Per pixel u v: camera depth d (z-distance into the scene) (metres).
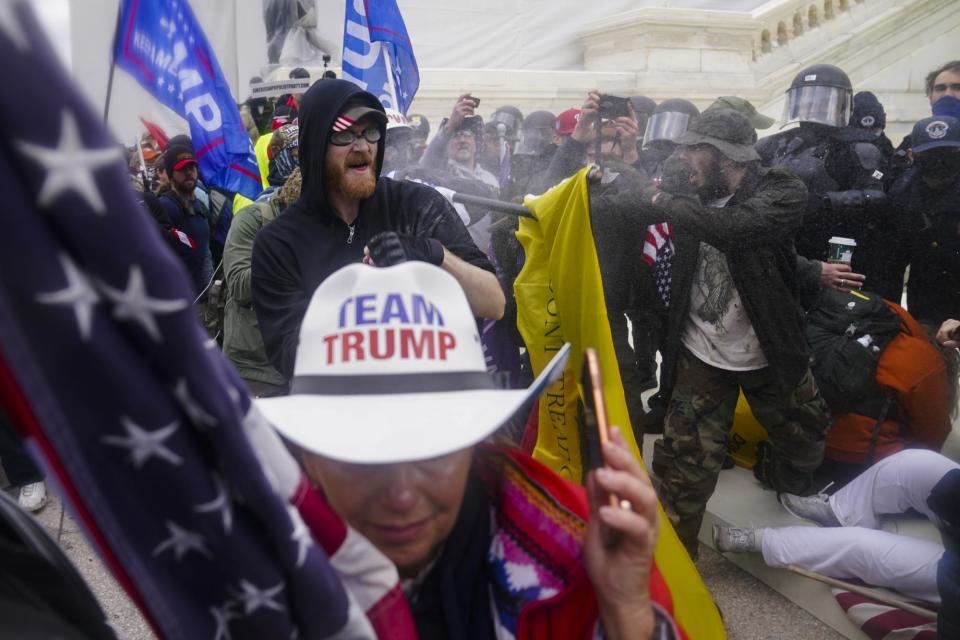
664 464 2.96
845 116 3.22
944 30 4.87
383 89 3.48
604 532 0.86
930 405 3.00
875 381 3.00
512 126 4.72
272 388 2.92
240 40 5.82
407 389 0.87
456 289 0.93
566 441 2.52
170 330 0.56
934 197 3.12
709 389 2.86
